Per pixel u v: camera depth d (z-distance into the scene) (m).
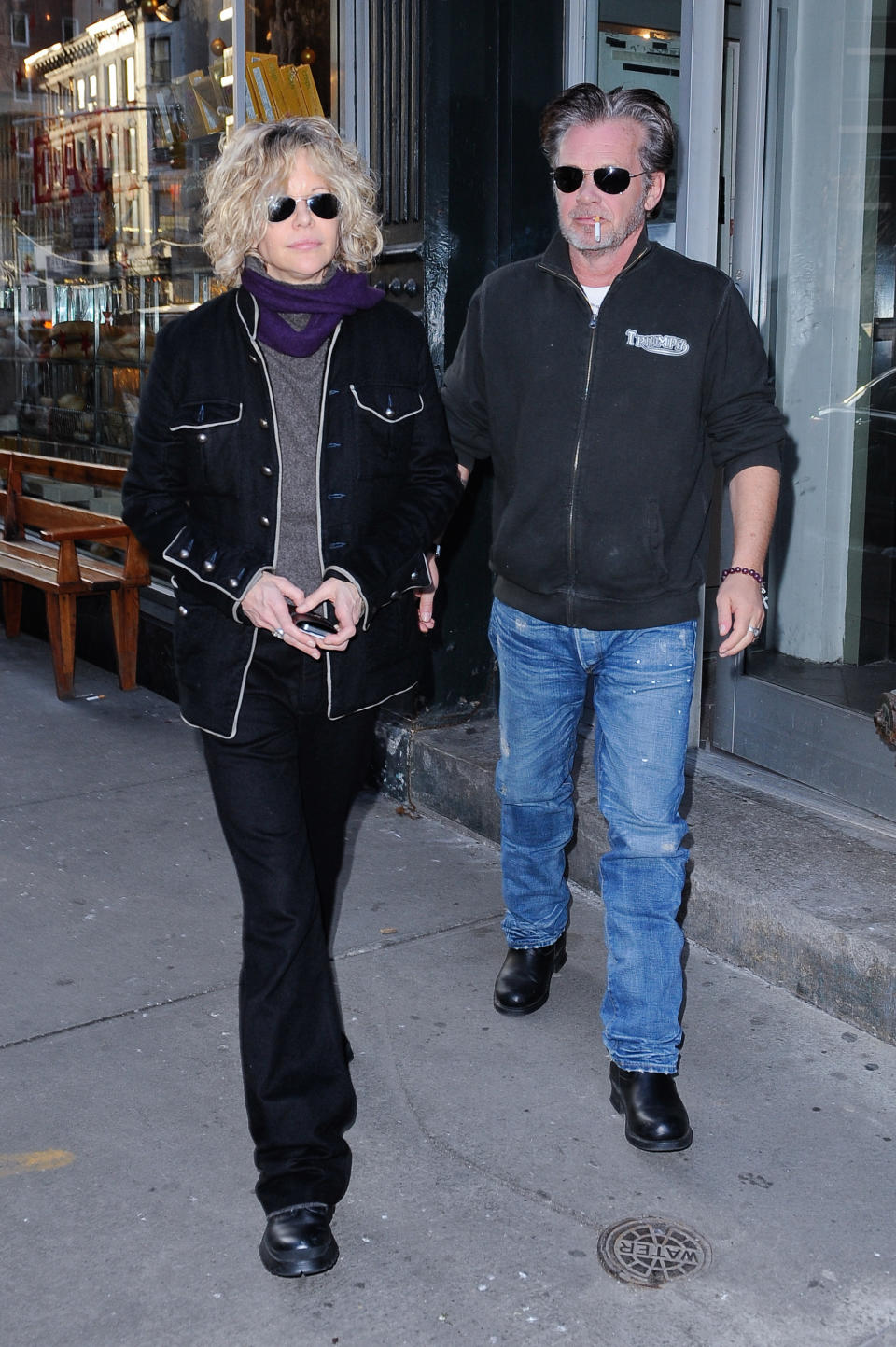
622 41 4.27
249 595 2.24
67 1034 3.12
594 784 3.95
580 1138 2.71
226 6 5.47
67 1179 2.59
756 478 2.61
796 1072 2.92
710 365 2.60
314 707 2.38
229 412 2.30
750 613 2.55
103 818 4.48
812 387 3.92
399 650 2.49
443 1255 2.38
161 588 6.30
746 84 3.88
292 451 2.32
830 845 3.52
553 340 2.65
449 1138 2.71
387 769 4.55
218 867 4.09
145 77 6.16
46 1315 2.24
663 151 2.55
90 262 6.75
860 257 3.75
